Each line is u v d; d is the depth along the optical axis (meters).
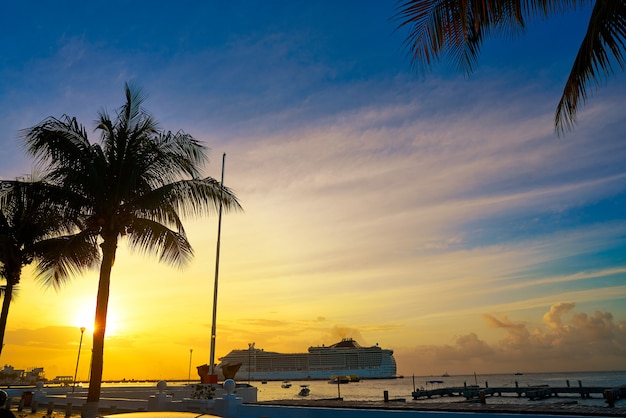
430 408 15.03
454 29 6.96
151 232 15.10
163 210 15.15
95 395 12.62
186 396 24.31
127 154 14.41
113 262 13.91
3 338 18.03
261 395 110.06
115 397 25.02
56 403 25.47
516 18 6.79
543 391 67.81
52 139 13.59
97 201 13.95
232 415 15.97
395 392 121.62
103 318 13.23
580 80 7.00
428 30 7.01
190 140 15.71
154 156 15.08
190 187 15.45
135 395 24.58
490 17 6.89
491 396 76.31
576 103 7.14
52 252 15.35
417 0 6.96
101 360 12.96
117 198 14.06
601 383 143.12
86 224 14.48
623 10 6.30
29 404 26.05
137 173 14.09
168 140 15.49
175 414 5.03
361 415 13.11
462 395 79.75
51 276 16.88
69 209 14.48
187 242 15.98
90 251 15.98
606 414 13.70
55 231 18.88
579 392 67.12
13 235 18.55
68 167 13.70
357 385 195.62
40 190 14.47
